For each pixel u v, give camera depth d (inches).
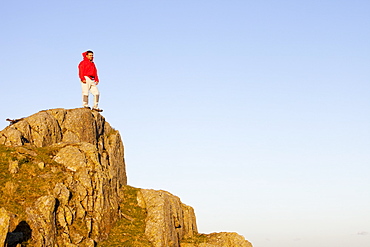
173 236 1763.0
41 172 1572.3
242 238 1914.4
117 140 2101.4
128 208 1782.7
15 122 1840.6
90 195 1595.7
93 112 2023.9
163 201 1802.4
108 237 1588.3
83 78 2017.7
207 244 1827.0
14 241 1272.1
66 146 1729.8
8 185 1439.5
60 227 1448.1
